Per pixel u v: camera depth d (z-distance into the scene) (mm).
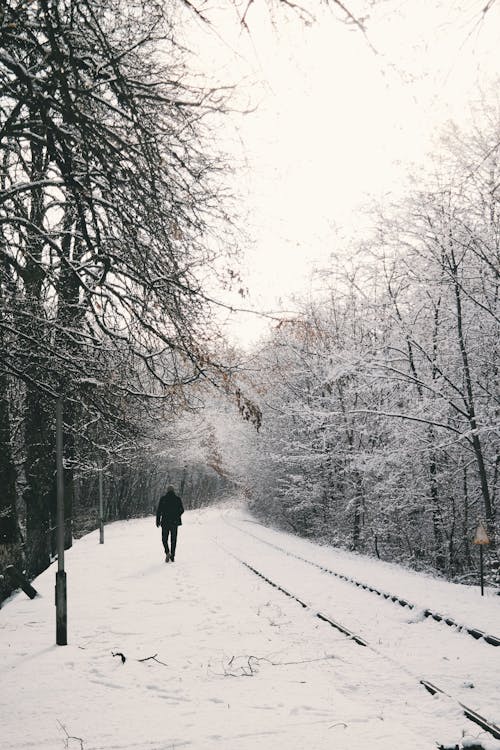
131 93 6020
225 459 50344
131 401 10828
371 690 5996
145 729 5105
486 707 5406
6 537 15547
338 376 21328
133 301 8453
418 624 8930
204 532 29750
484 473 18016
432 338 20797
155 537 25906
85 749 4707
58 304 10289
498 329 19203
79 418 13453
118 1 6680
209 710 5539
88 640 8180
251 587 12414
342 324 28828
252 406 8594
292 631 8547
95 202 7262
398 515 24672
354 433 28641
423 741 4715
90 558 17781
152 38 6773
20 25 5215
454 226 18844
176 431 34094
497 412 19156
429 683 5980
